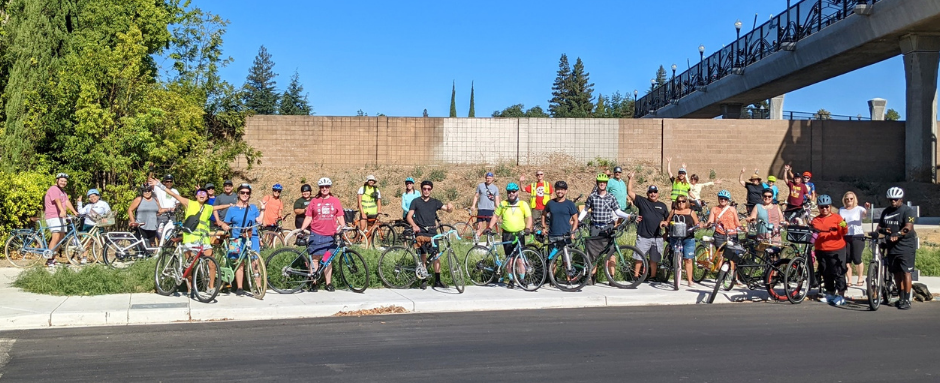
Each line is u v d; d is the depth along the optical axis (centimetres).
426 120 2923
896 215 1100
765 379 682
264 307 1038
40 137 1816
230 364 738
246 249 1130
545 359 759
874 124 2927
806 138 2930
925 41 2680
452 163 2933
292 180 2802
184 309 1016
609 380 676
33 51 1855
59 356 775
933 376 697
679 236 1218
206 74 2627
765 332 912
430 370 712
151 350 804
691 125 2927
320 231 1183
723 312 1074
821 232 1165
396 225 1741
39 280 1162
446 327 945
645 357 770
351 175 2850
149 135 1805
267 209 1631
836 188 2822
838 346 829
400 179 2814
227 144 2727
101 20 2011
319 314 1050
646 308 1117
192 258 1098
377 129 2919
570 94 9244
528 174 2853
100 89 1816
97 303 1061
